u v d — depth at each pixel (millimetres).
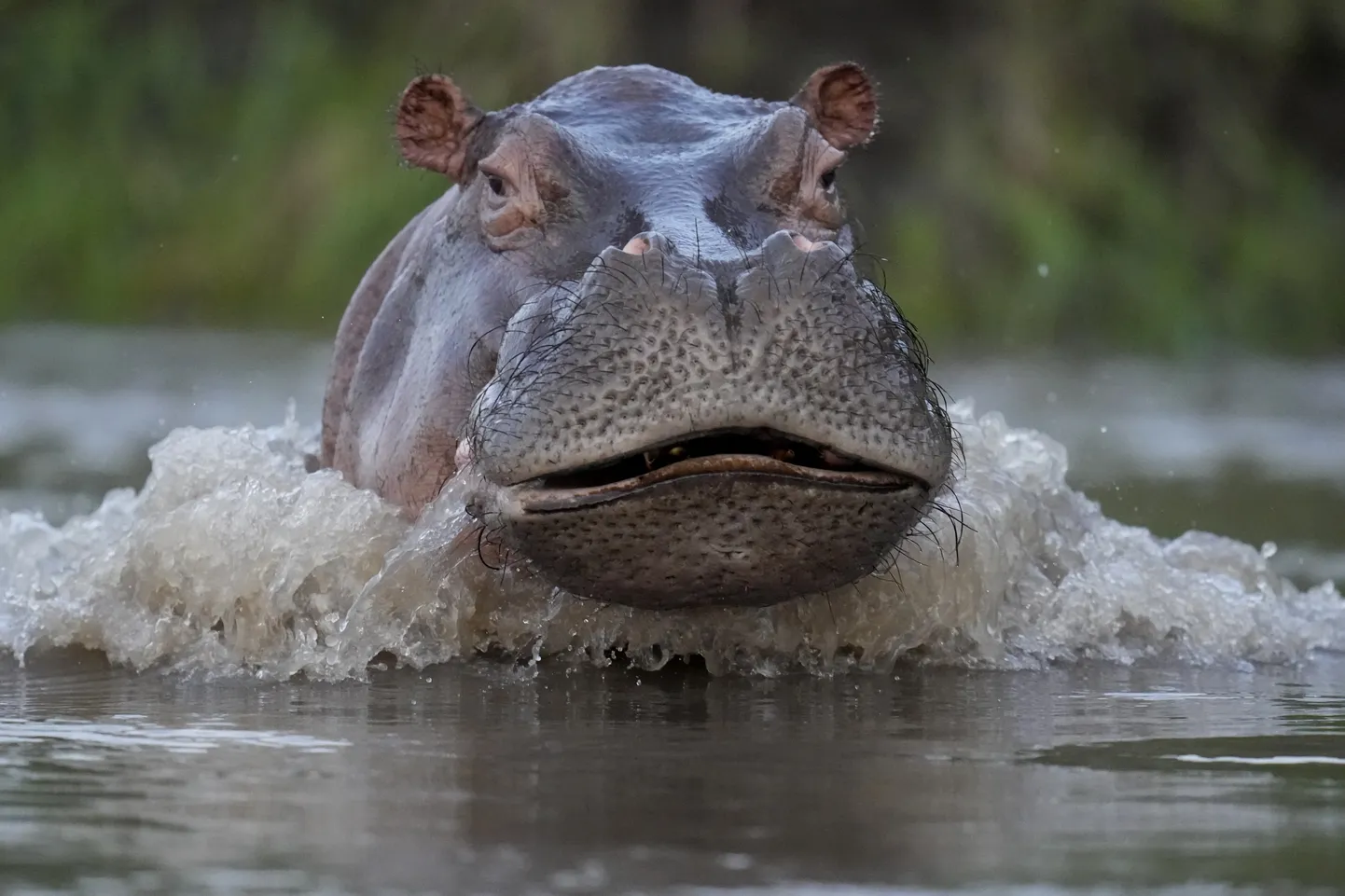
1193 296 99750
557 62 104312
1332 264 104125
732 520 18547
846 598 22547
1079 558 25703
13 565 28453
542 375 18938
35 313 98750
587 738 17328
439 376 24094
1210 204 105125
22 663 22734
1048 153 101688
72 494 41156
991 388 69125
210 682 21203
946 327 96500
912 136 102750
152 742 17000
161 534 23391
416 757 16250
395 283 27359
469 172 25891
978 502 23953
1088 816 13961
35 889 11711
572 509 18734
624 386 18391
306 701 19734
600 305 18766
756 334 18250
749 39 105125
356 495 23844
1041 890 11773
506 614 22828
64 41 108062
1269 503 41594
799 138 23359
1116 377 76375
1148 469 47938
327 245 99000
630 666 22422
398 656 22391
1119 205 101562
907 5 105438
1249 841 13203
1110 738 17547
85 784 14969
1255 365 87625
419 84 26031
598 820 13656
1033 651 23781
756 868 12195
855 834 13242
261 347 83188
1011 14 105062
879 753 16578
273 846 12844
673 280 18516
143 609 23438
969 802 14391
